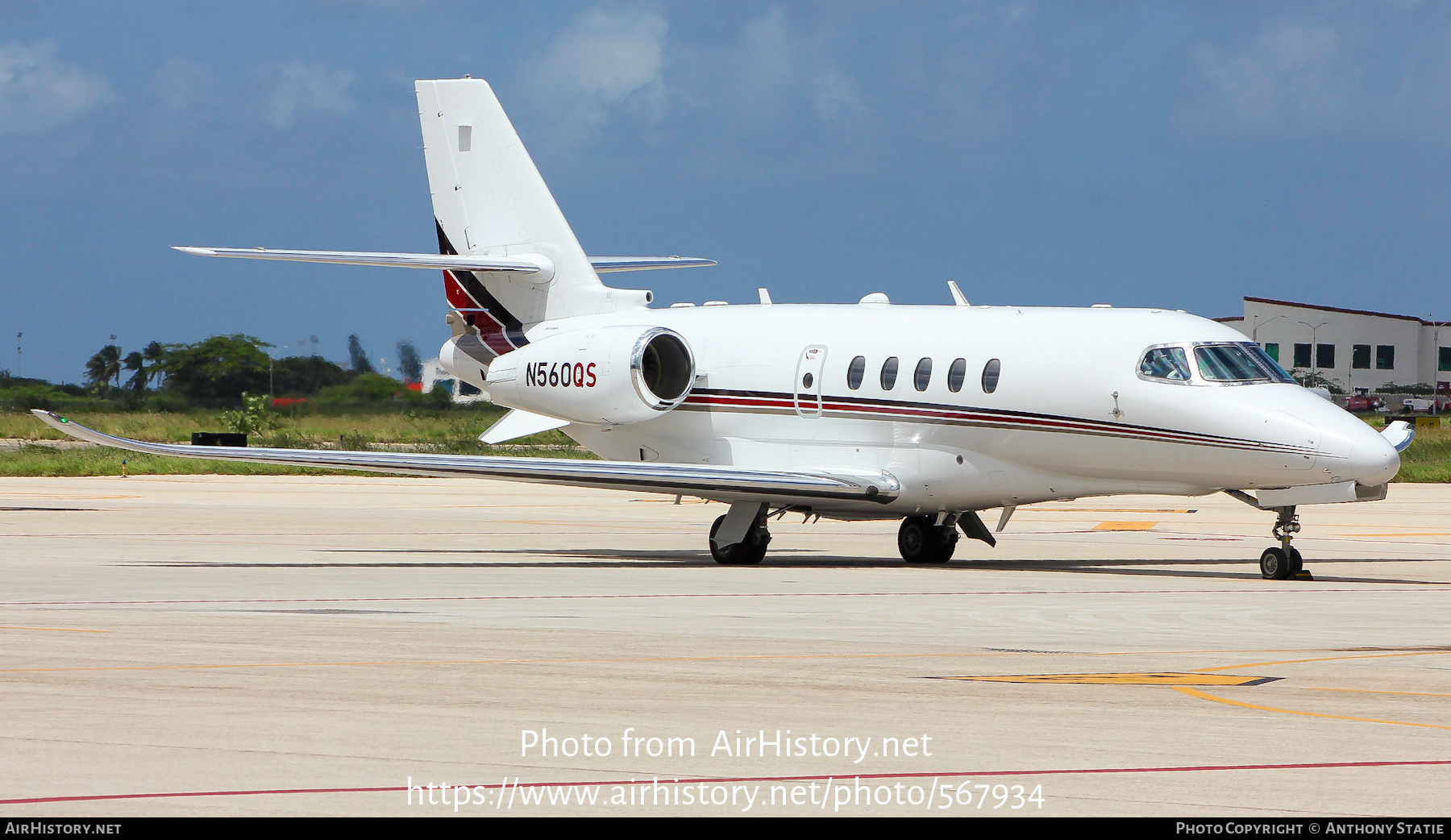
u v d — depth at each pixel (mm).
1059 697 36188
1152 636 48469
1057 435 74312
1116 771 28484
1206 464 70688
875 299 88125
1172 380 71375
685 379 87938
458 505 137625
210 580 67688
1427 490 164500
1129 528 114250
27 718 32844
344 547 89625
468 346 97625
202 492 152375
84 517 113938
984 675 39531
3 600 58344
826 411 82688
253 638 46344
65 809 25281
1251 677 39344
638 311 93125
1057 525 117688
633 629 49562
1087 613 55500
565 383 89312
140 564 75875
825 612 55625
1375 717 33812
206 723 32406
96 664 40750
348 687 37094
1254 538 104375
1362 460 66438
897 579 71125
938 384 78438
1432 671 40719
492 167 96688
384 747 30141
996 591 64562
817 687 37438
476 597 60625
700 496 79625
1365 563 82875
